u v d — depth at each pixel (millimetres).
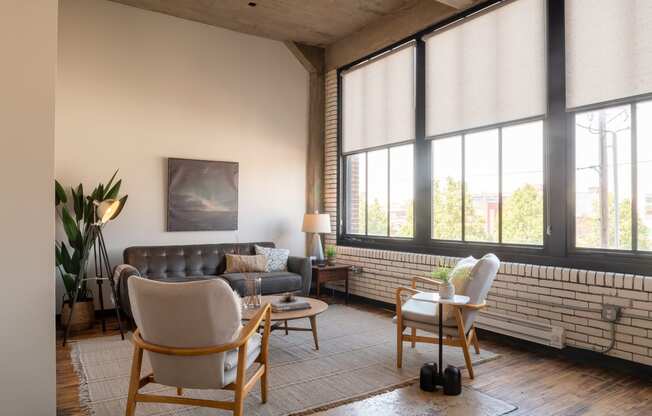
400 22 5289
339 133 6371
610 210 3424
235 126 5988
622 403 2748
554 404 2729
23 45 2320
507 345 3957
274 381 3061
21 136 2312
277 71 6332
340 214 6332
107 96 5137
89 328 4496
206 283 2082
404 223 5363
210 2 5176
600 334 3354
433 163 4965
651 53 3158
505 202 4180
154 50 5426
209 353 2172
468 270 3246
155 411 2598
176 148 5555
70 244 4516
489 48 4305
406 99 5289
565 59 3670
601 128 3484
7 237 2287
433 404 2717
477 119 4410
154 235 5410
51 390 2373
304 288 5406
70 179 4918
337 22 5707
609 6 3402
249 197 6094
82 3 5008
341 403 2727
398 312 3377
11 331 2297
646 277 3096
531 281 3797
